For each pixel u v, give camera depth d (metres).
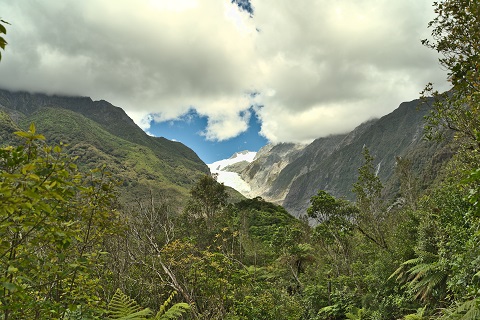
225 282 9.38
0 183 2.20
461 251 8.23
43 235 2.94
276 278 21.45
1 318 2.89
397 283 14.58
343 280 19.55
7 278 2.63
